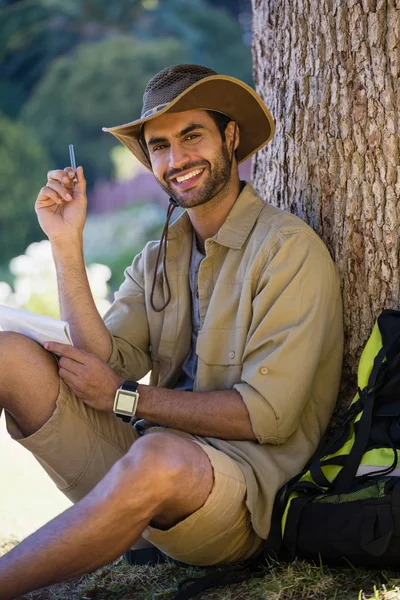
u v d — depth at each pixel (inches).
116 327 193.3
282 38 202.8
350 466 157.4
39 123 1085.1
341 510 152.7
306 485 158.9
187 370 187.3
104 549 145.6
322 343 170.6
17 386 167.5
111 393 170.6
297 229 174.4
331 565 160.4
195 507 152.2
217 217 184.7
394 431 157.8
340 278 190.5
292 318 168.2
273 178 208.2
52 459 171.9
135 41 1141.7
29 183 916.0
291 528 156.6
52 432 169.5
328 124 192.4
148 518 146.9
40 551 143.6
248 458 164.7
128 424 180.4
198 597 157.9
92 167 1087.6
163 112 177.6
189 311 187.8
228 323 176.1
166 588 165.6
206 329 176.9
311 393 178.2
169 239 191.0
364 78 187.2
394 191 185.5
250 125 188.9
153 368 195.2
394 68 184.7
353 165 189.2
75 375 169.3
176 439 149.9
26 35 1195.9
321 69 193.2
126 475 144.3
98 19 1203.9
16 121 1108.5
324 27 192.1
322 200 193.9
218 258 180.9
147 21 1206.3
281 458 168.7
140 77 1088.8
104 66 1087.6
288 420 165.3
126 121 1088.8
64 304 189.5
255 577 161.8
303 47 196.4
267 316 168.7
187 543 157.6
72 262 190.7
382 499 149.3
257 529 160.7
